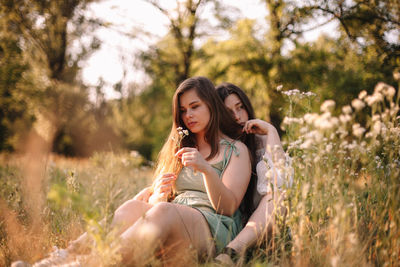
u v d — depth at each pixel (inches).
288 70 358.9
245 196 88.4
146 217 61.5
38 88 479.2
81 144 623.8
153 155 626.5
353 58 218.5
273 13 379.9
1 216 93.6
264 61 396.8
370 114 81.6
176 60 477.1
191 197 79.7
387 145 61.4
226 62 438.6
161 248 60.9
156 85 590.6
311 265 58.2
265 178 78.2
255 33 439.2
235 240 67.9
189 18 437.4
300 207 56.7
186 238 66.7
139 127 651.5
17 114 478.3
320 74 321.7
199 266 61.9
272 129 86.1
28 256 68.0
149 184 150.6
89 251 59.5
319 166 58.9
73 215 89.4
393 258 55.8
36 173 124.4
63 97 505.0
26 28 440.8
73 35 463.2
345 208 54.6
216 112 89.7
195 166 71.6
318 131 54.9
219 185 73.3
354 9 187.3
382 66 179.8
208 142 89.5
